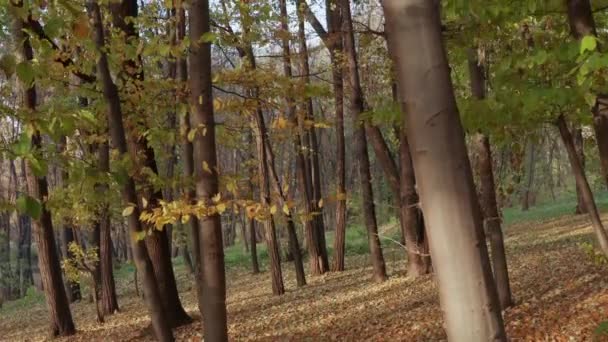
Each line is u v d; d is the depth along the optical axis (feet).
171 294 38.75
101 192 20.30
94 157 20.59
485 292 5.71
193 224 19.84
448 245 5.73
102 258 55.98
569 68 14.43
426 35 5.82
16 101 29.89
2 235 113.50
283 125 18.29
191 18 14.75
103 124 21.24
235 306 49.37
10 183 81.76
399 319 32.89
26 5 12.75
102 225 55.93
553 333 24.32
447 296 5.80
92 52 18.07
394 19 5.93
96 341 40.63
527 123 17.63
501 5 14.30
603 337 21.07
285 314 40.88
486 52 21.04
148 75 25.39
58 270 45.06
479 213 5.85
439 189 5.76
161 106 22.58
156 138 22.77
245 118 23.39
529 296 31.35
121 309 57.47
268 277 72.02
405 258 63.77
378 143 47.47
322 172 127.13
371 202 48.91
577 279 32.71
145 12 25.85
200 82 14.84
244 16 25.99
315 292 49.24
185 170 18.94
